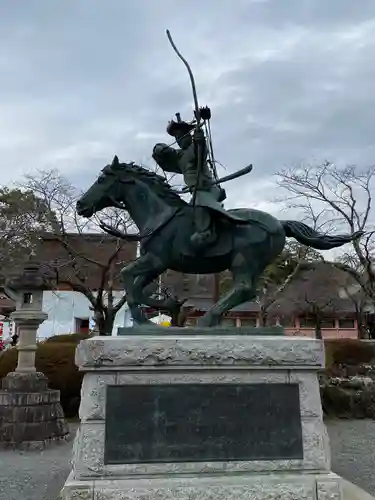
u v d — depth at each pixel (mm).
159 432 4148
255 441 4219
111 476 4027
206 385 4285
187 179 5242
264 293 21156
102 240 18641
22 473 7203
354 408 13109
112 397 4184
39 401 9516
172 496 3969
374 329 28578
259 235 4984
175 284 19234
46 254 19656
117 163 5207
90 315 27609
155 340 4312
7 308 26281
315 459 4238
